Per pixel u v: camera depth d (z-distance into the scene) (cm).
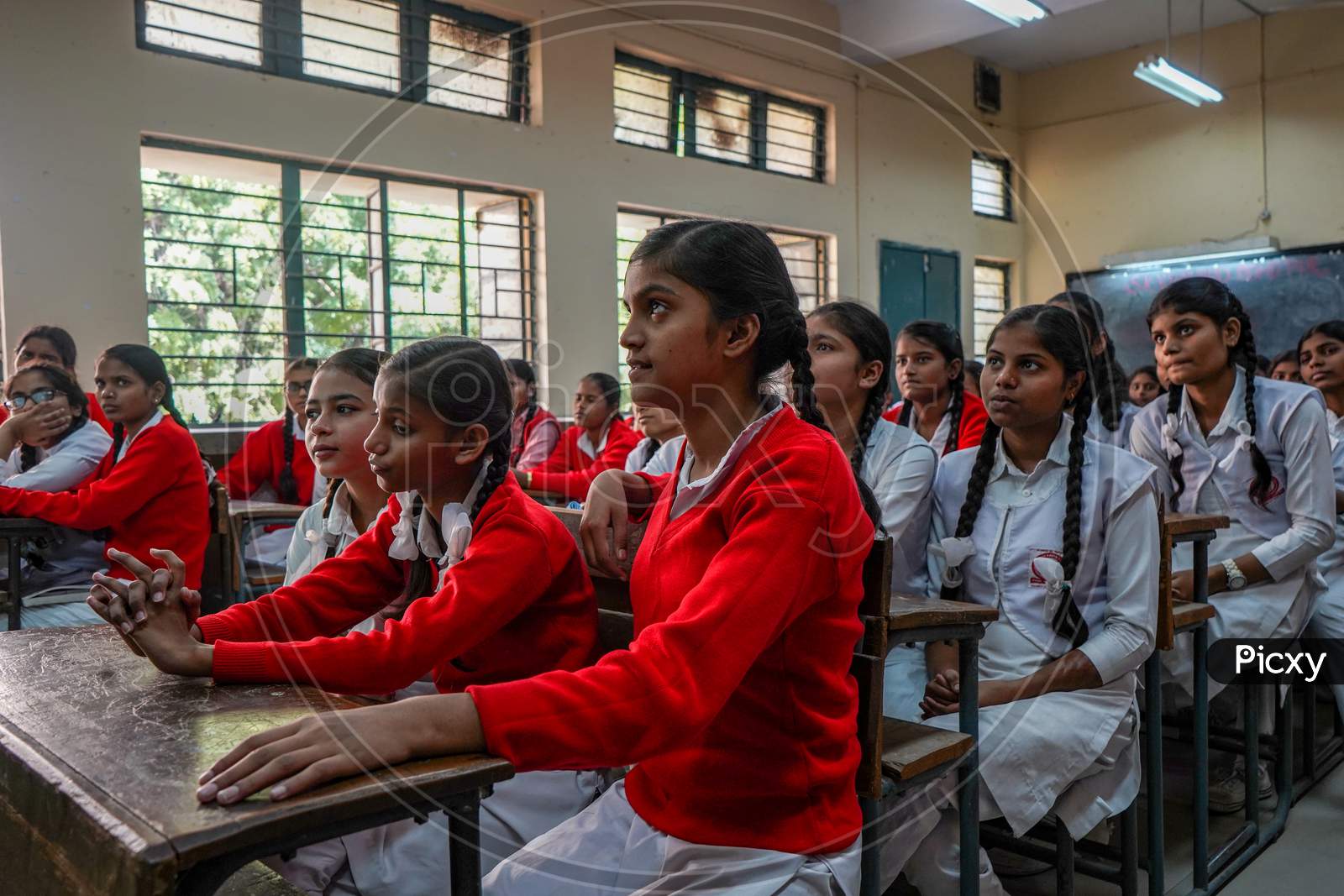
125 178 372
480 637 103
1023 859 190
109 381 226
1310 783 232
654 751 74
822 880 89
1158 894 167
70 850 62
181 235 389
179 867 54
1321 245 728
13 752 71
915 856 140
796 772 90
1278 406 208
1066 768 141
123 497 218
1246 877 186
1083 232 843
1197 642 180
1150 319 220
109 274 369
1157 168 808
